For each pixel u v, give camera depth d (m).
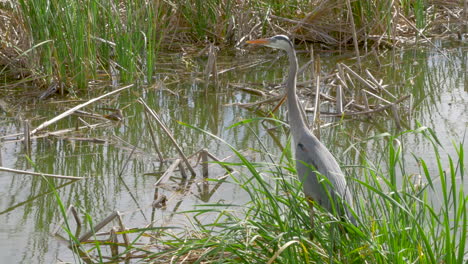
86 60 16.66
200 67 18.88
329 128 13.73
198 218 9.73
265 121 14.39
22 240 9.19
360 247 6.91
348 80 17.33
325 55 20.16
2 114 14.73
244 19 21.16
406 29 21.88
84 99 15.91
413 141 12.69
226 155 12.33
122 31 17.64
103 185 11.16
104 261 8.53
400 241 7.04
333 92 16.31
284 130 13.81
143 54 18.75
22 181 11.39
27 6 16.12
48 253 8.78
